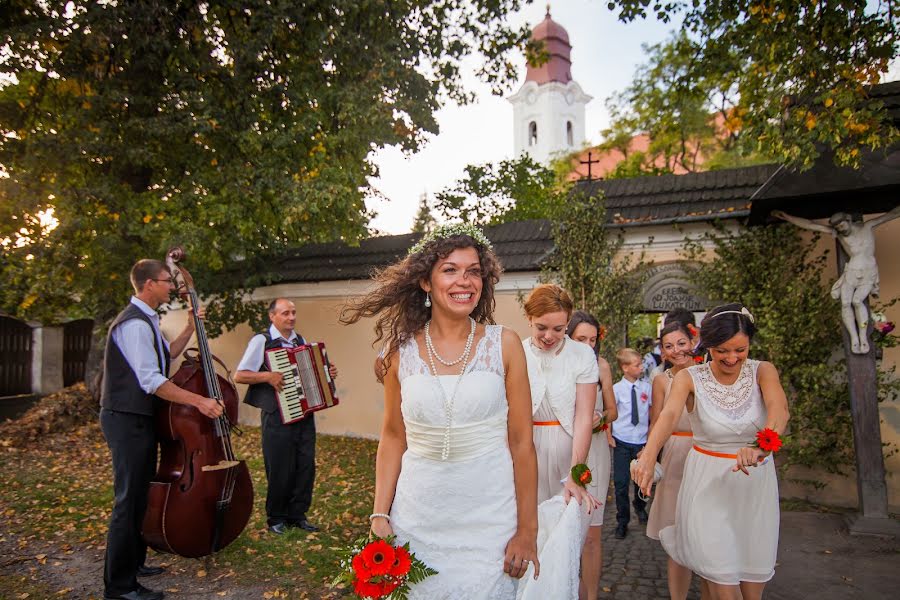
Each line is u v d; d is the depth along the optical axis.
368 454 9.25
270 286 11.49
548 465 3.49
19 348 14.94
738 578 2.90
